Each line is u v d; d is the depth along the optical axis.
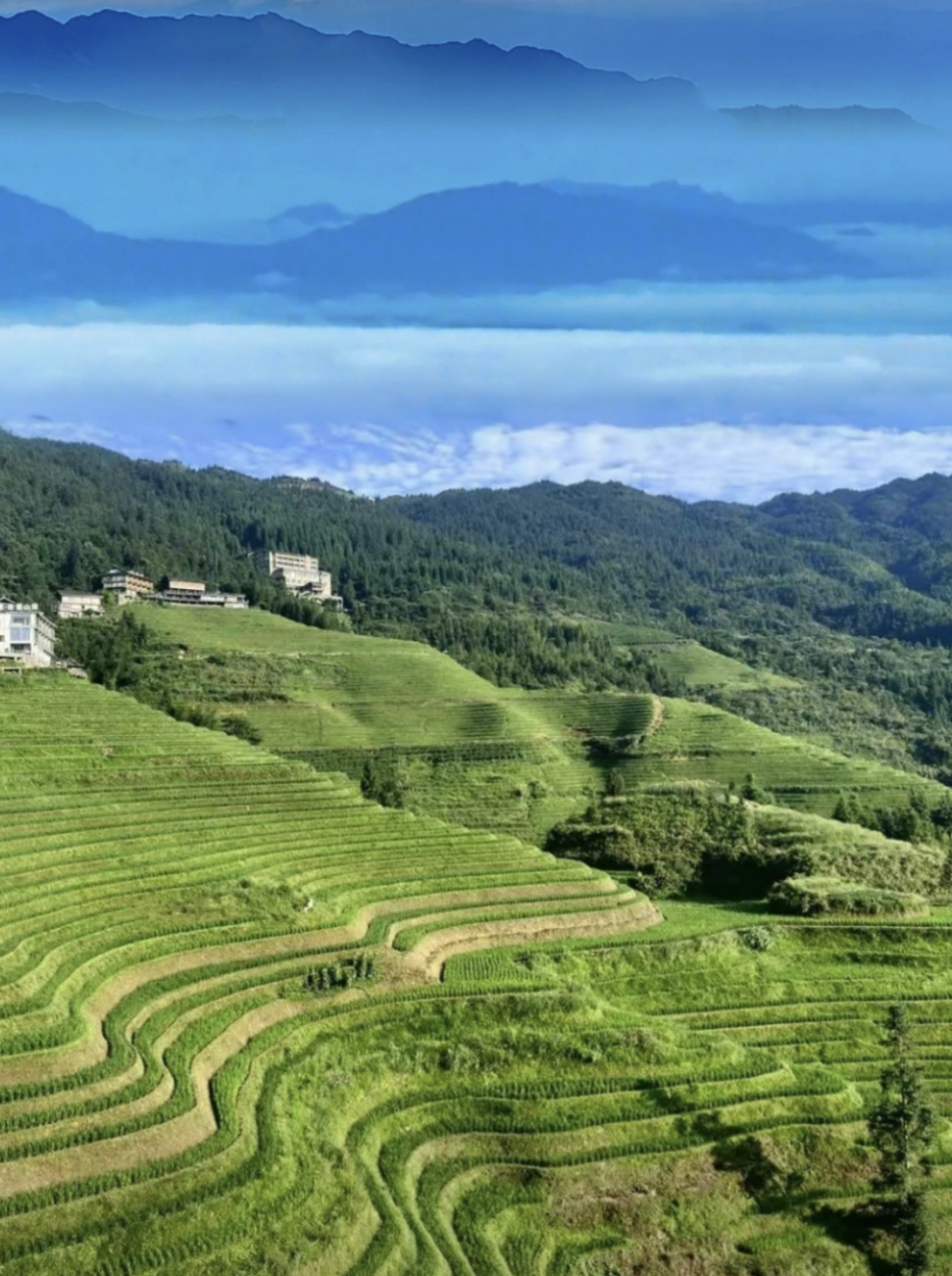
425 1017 58.50
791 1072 57.31
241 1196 42.31
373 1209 44.72
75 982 53.19
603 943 70.38
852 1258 48.59
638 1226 48.81
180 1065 49.19
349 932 65.69
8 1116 42.88
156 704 141.12
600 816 101.00
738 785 145.75
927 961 72.19
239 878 68.44
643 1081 55.25
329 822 83.38
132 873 66.88
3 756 84.19
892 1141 50.78
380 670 189.75
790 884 82.00
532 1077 55.22
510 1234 47.44
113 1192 40.81
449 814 136.50
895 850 90.88
